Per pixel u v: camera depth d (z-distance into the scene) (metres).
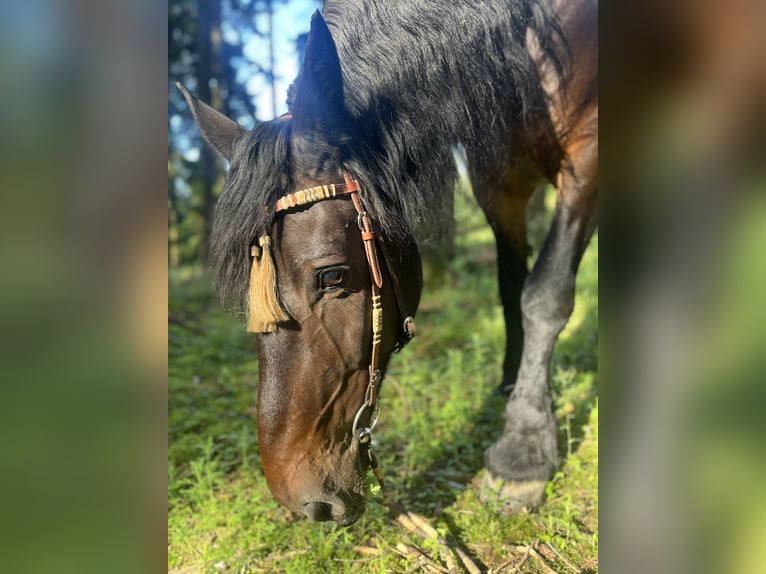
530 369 2.38
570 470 2.56
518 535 2.16
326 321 1.53
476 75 2.04
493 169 2.48
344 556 2.06
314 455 1.57
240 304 1.51
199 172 10.57
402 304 1.75
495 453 2.40
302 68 1.56
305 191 1.51
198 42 9.46
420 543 2.12
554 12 2.30
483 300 6.12
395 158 1.75
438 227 2.28
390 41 1.86
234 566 2.04
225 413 3.67
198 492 2.46
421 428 2.94
